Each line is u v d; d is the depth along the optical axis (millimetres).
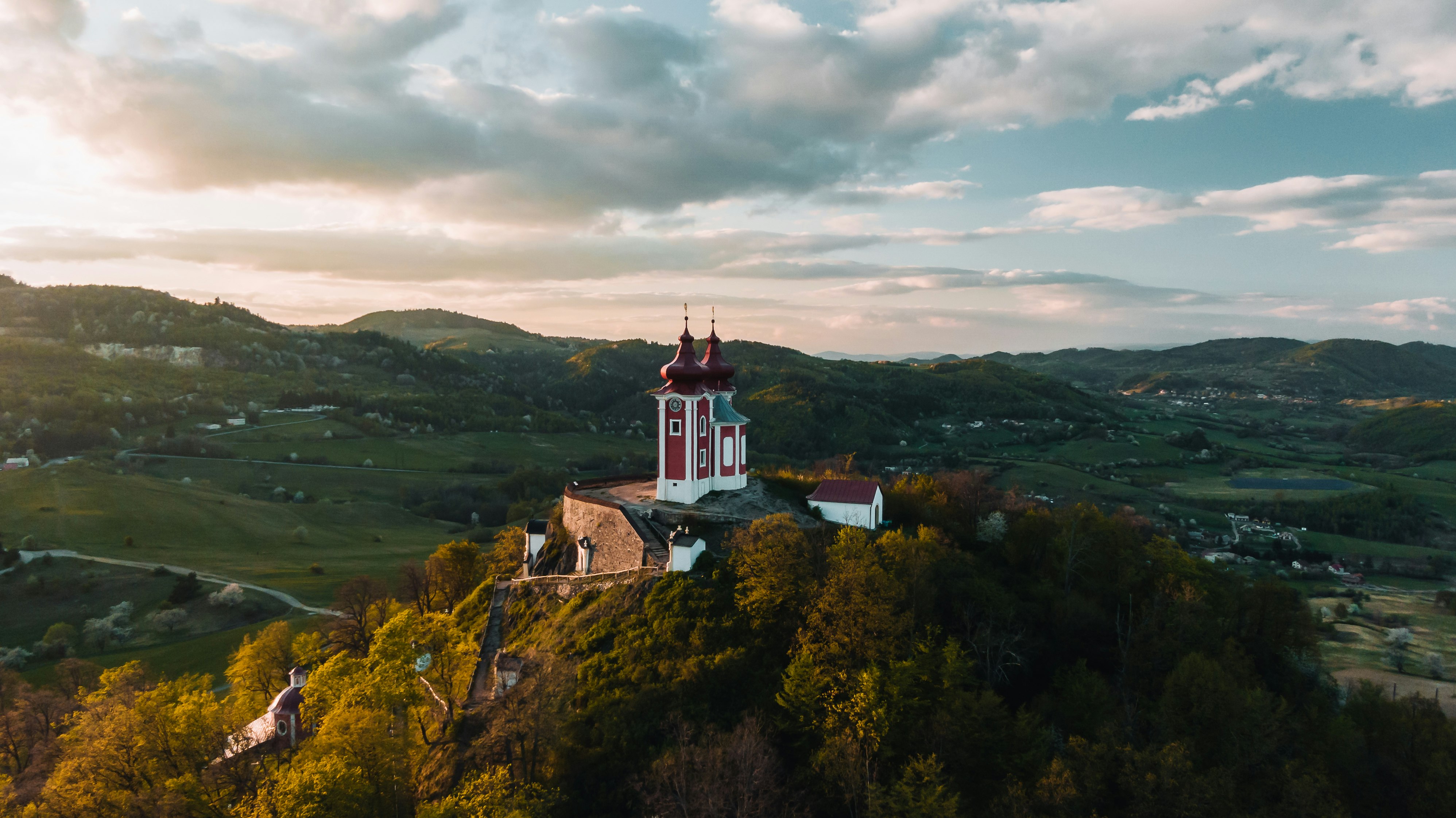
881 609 56125
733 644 61375
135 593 141000
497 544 122688
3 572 146000
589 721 59250
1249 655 69875
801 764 51031
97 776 57750
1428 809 56281
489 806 46344
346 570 160125
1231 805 48312
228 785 58500
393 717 60406
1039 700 58000
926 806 43969
